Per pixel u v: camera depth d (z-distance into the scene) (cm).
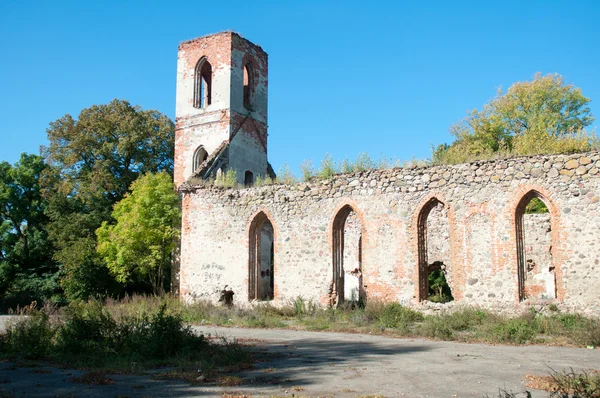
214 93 3784
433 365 1224
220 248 2786
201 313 2438
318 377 1092
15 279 4316
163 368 1220
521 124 4738
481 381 1041
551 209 2031
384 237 2355
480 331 1775
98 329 1506
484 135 4750
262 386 1011
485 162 2189
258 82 4038
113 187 4728
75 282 3762
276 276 2597
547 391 943
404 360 1298
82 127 5047
